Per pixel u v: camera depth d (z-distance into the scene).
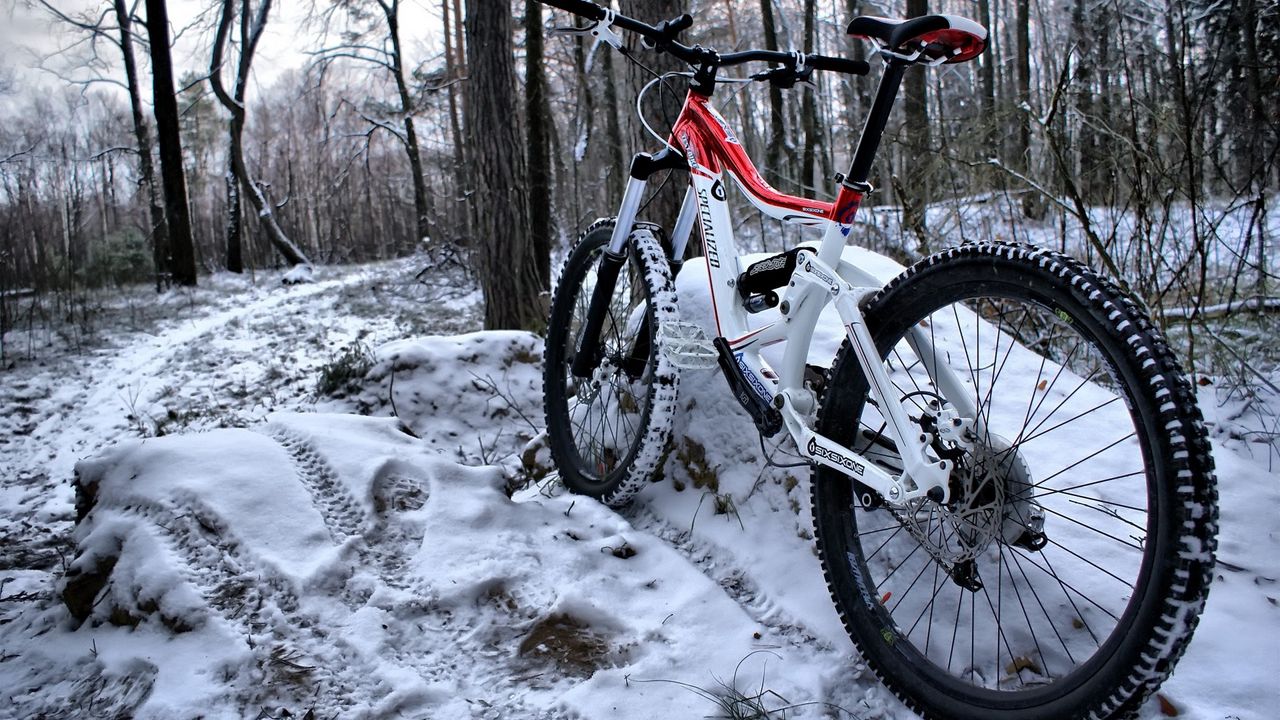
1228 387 3.37
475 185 8.08
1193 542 1.35
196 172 38.28
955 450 1.74
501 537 2.55
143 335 10.08
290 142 44.19
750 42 22.77
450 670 2.04
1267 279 4.23
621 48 2.59
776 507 2.58
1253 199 3.98
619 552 2.50
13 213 11.16
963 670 1.92
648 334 2.94
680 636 2.12
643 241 2.74
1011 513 1.80
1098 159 4.20
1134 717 1.68
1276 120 3.92
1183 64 3.82
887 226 5.52
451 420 4.51
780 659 2.00
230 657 2.04
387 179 42.38
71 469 5.12
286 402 6.38
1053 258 1.60
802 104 19.48
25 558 3.56
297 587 2.24
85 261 14.26
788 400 2.11
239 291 16.56
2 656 2.31
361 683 1.97
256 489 2.57
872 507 1.93
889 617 1.92
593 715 1.83
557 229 16.03
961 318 3.31
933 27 1.72
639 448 2.61
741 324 2.39
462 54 22.45
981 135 4.80
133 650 2.13
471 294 13.20
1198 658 1.84
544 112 11.76
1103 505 2.32
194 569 2.31
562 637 2.14
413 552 2.48
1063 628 2.00
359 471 2.73
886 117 1.92
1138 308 1.49
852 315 1.90
